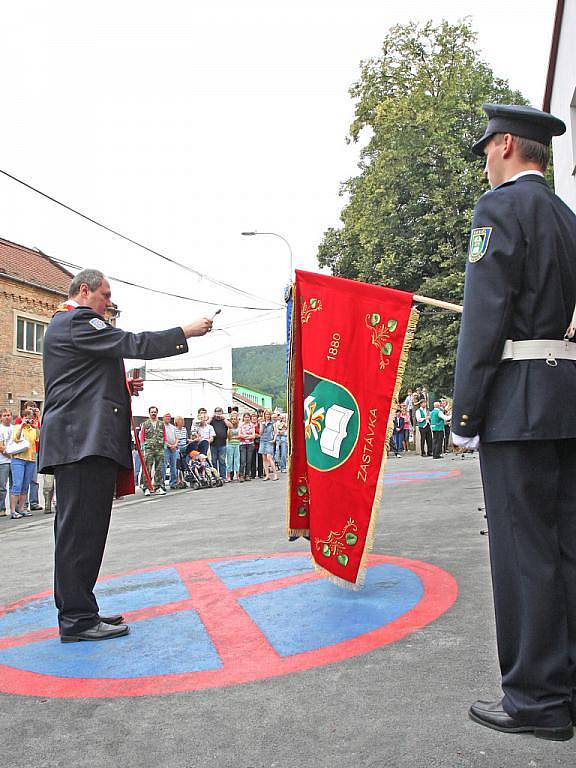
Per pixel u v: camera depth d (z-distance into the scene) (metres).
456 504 8.62
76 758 2.51
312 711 2.77
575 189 8.93
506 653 2.56
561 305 2.55
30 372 26.69
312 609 4.21
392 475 14.08
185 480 15.85
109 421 3.98
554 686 2.45
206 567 5.65
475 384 2.55
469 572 4.89
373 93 28.69
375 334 4.43
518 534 2.53
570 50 8.66
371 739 2.50
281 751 2.45
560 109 9.60
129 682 3.22
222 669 3.31
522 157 2.72
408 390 27.53
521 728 2.47
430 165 26.84
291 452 4.90
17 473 11.59
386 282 27.23
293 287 4.77
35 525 10.22
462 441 2.60
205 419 16.12
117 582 5.30
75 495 3.90
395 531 6.80
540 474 2.53
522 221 2.54
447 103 26.30
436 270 27.25
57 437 3.91
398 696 2.86
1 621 4.46
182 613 4.31
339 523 4.39
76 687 3.21
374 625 3.82
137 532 8.18
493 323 2.52
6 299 25.59
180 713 2.84
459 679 2.99
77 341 3.99
